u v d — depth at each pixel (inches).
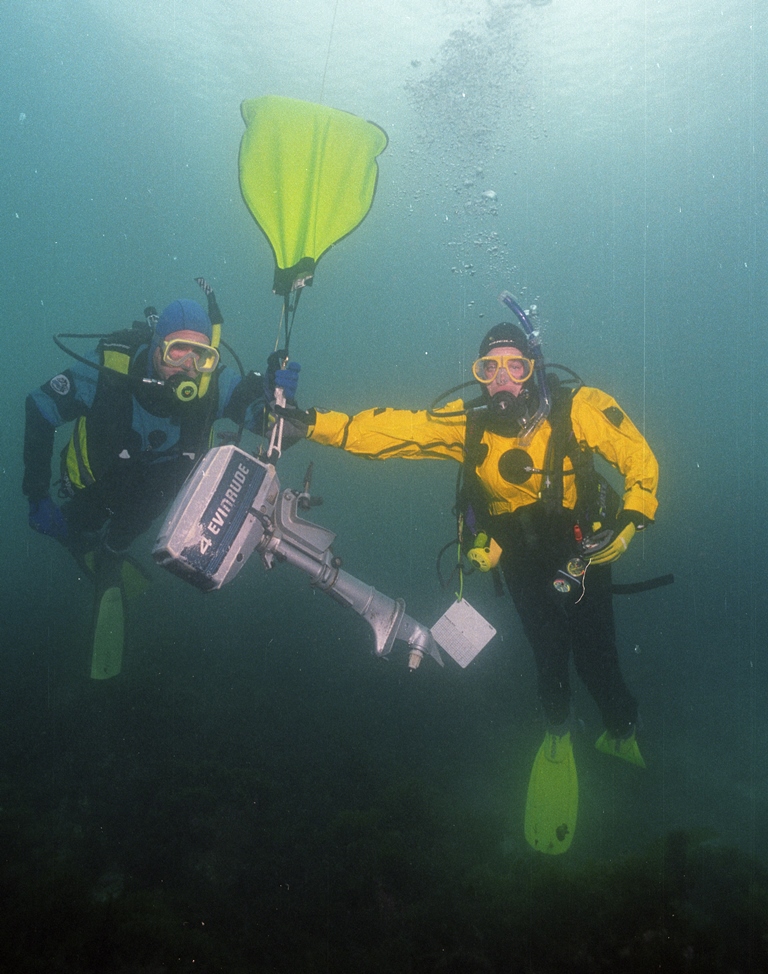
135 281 2694.4
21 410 1766.7
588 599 142.3
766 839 172.2
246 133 137.2
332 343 3405.5
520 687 264.8
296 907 126.8
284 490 123.8
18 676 236.2
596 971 101.7
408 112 835.4
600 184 1113.4
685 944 103.0
